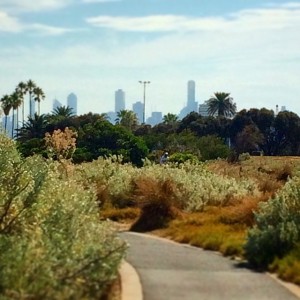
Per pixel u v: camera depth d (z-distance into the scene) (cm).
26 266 849
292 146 8788
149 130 9950
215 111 11512
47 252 932
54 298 782
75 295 809
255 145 8325
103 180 2558
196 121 9206
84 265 909
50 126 8775
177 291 980
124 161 5675
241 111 8950
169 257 1330
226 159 5588
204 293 972
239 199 2206
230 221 1809
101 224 1266
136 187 2381
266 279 1112
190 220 1877
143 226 1942
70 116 9869
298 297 973
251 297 960
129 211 2205
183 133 7369
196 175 2520
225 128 8962
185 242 1617
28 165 1669
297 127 8700
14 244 999
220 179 2533
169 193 2119
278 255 1277
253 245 1310
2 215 1241
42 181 1472
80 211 1341
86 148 6216
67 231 1164
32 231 1138
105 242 1082
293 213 1445
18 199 1315
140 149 6147
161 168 2617
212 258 1338
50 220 1220
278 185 2530
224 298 943
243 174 3156
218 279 1092
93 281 898
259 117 8794
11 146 1780
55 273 857
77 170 2733
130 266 1189
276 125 8719
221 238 1514
